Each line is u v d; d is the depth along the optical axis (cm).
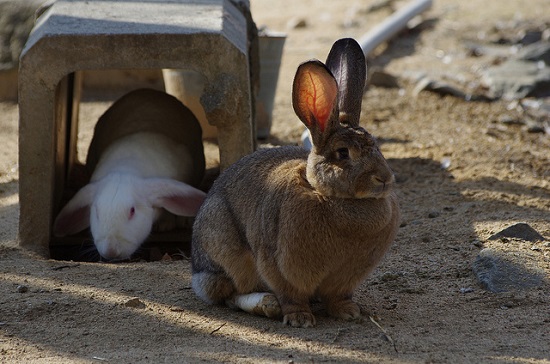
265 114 2355
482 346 1136
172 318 1272
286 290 1219
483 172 2039
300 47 3353
